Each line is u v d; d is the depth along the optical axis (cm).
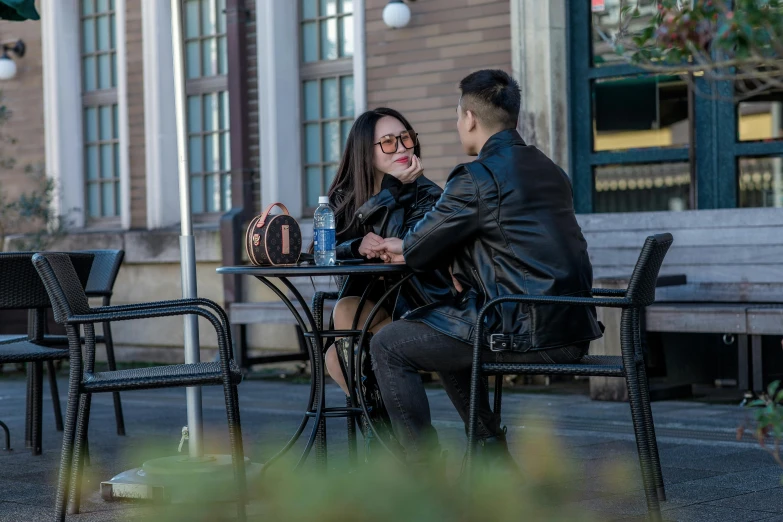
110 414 819
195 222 1299
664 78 960
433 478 454
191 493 472
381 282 509
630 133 980
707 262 897
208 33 1288
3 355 547
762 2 301
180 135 511
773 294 828
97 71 1390
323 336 481
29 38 1408
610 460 566
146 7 1294
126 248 1290
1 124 1320
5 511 471
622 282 809
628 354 398
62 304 416
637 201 983
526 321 419
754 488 488
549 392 907
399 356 445
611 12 978
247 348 1195
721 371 920
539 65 993
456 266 448
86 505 483
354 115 1173
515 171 433
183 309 421
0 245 1283
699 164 946
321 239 485
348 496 468
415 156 511
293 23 1211
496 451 488
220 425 745
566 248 428
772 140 913
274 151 1198
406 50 1099
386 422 500
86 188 1402
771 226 866
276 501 468
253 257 472
